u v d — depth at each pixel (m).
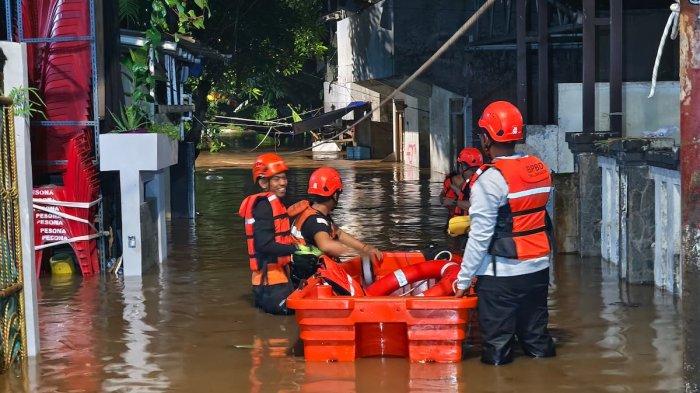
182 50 18.47
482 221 6.68
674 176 9.05
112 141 10.93
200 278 10.71
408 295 8.08
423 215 17.00
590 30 12.21
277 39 35.25
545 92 14.91
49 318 8.77
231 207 18.77
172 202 16.69
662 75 17.94
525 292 6.83
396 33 26.70
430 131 30.73
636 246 9.73
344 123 44.41
